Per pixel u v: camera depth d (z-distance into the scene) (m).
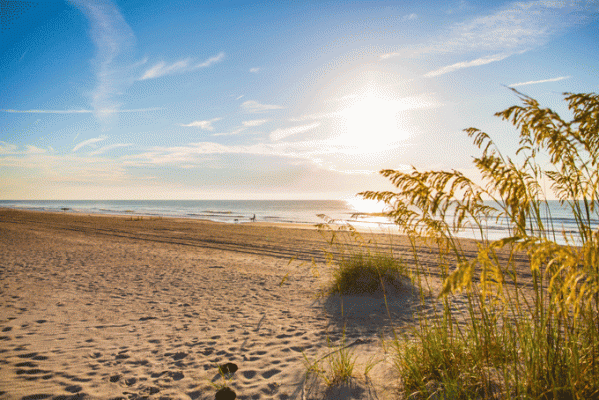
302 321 5.16
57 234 18.61
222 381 3.15
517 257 10.63
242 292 7.24
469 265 1.39
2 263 9.32
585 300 1.60
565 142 1.87
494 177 1.96
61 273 8.45
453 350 2.60
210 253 13.72
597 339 1.85
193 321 5.17
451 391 2.20
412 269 6.56
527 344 2.10
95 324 4.90
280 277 8.96
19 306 5.58
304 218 51.25
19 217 34.88
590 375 1.86
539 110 1.78
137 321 5.11
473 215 1.98
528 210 1.82
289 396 2.78
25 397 2.80
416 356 2.76
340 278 6.83
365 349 3.74
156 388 3.03
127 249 13.77
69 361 3.58
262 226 30.75
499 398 2.08
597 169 1.84
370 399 2.52
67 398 2.82
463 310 5.11
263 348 4.01
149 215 53.16
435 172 2.06
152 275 8.81
